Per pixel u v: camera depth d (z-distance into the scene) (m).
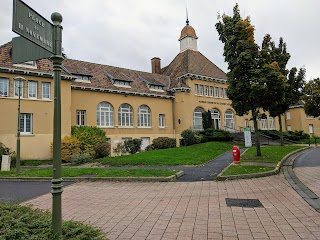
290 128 49.44
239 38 15.81
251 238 4.73
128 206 7.12
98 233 4.25
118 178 11.09
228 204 7.06
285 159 16.03
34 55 3.57
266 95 15.58
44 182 11.59
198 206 6.94
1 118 20.64
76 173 12.26
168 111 33.66
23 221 4.14
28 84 22.09
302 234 4.85
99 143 22.09
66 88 23.89
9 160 16.72
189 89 34.16
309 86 29.08
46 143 22.39
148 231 5.16
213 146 24.67
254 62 15.29
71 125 25.05
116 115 29.23
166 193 8.63
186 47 40.09
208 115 34.31
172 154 19.08
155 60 40.09
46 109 22.69
